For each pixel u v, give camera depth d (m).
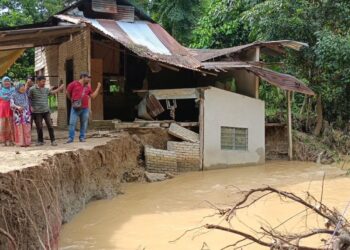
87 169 10.09
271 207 9.87
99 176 10.91
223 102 16.75
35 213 6.14
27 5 28.22
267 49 19.50
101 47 19.42
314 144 19.52
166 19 28.39
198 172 15.48
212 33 24.62
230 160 16.83
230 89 18.53
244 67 16.70
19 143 10.94
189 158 15.77
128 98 19.75
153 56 15.37
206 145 16.11
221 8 23.95
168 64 16.28
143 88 20.03
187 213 9.45
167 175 14.07
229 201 10.52
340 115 21.75
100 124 15.90
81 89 12.19
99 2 17.12
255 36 23.11
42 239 6.18
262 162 18.08
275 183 13.05
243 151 17.31
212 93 16.38
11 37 12.71
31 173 6.52
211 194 11.42
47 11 29.27
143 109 16.62
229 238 7.71
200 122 16.09
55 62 20.14
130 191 11.84
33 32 12.77
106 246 7.26
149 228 8.34
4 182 5.43
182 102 19.28
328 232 4.98
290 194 5.51
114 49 19.11
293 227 8.14
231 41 24.72
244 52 18.97
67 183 8.87
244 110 17.50
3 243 4.96
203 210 9.70
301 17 20.53
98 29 15.68
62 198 8.36
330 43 19.05
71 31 13.57
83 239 7.62
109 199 10.80
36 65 24.09
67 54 18.34
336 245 4.54
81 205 9.54
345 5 20.38
